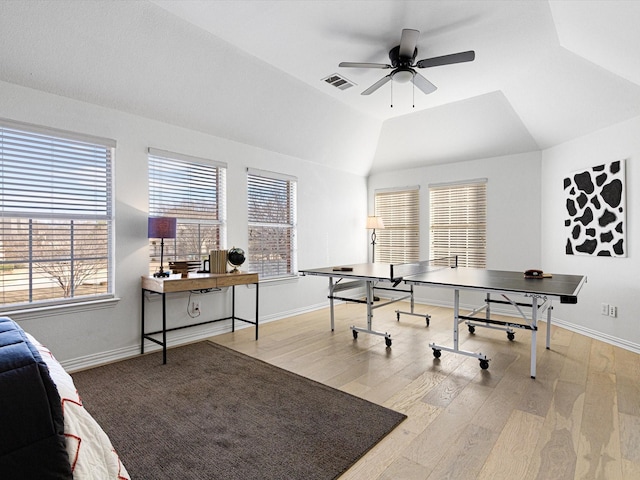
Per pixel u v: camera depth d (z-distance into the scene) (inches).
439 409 89.4
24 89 105.3
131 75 117.4
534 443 74.4
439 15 104.3
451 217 213.9
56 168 113.6
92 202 121.7
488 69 139.5
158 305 137.5
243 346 141.1
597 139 148.4
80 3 93.9
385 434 78.1
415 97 168.4
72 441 38.6
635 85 119.8
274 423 82.8
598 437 76.3
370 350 135.5
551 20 107.3
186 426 81.7
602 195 144.5
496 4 99.5
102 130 121.6
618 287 138.9
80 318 117.8
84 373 113.0
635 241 132.3
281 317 187.3
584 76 128.7
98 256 124.0
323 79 147.4
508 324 113.5
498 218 196.9
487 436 77.3
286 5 99.7
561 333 156.8
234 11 102.4
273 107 158.2
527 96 154.9
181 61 120.6
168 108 134.1
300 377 109.8
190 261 140.4
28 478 34.3
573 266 161.2
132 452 71.7
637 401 92.7
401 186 233.8
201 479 63.9
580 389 100.1
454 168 212.1
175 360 125.1
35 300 110.9
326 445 74.0
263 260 179.5
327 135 193.2
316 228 209.2
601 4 89.4
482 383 104.9
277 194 187.2
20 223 108.0
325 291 214.7
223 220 160.7
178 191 145.3
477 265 203.5
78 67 107.7
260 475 64.9
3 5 87.7
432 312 200.7
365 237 247.0
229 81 136.1
